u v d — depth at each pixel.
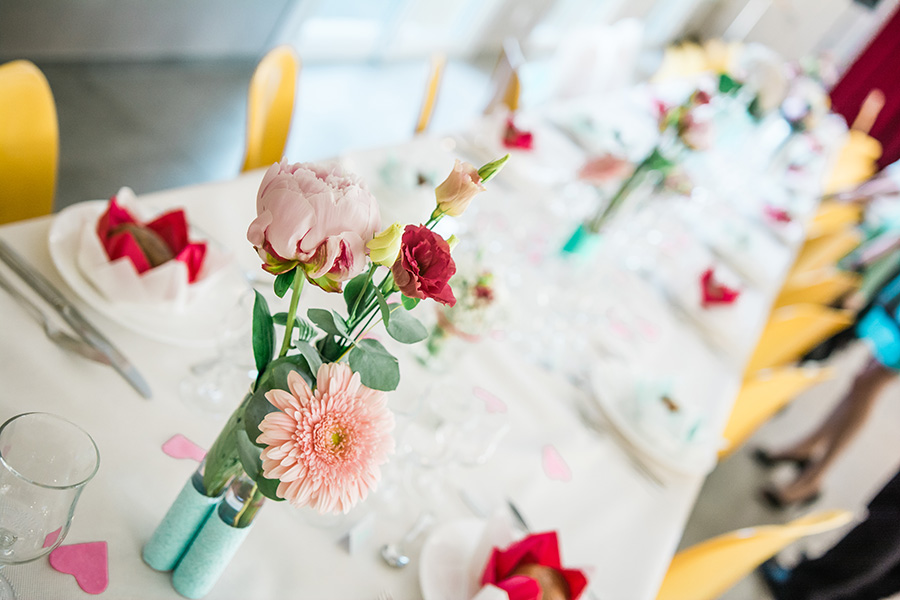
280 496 0.65
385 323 0.64
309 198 0.56
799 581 2.90
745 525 3.13
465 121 4.99
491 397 1.47
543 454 1.40
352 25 4.88
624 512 1.38
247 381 1.09
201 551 0.79
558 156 2.67
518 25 6.57
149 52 3.50
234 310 1.05
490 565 0.99
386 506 1.09
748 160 4.49
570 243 2.00
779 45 10.66
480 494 1.23
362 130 4.12
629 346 1.94
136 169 2.84
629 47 4.42
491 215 2.10
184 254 1.10
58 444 0.68
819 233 3.79
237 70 3.97
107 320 1.09
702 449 1.57
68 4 2.90
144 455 0.94
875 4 7.77
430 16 5.78
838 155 5.80
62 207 2.47
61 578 0.77
